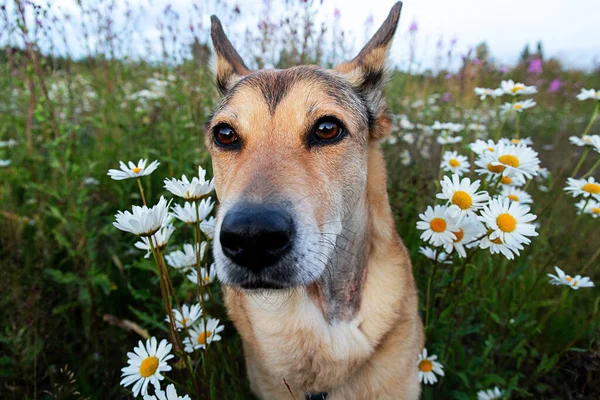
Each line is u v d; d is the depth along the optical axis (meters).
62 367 0.37
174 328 0.27
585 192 0.34
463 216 0.28
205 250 0.31
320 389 0.32
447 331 0.36
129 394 0.33
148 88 0.74
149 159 0.55
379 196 0.33
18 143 0.66
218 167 0.30
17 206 0.55
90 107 0.75
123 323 0.40
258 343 0.32
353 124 0.30
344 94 0.31
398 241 0.35
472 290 0.36
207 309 0.40
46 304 0.40
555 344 0.39
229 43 0.41
